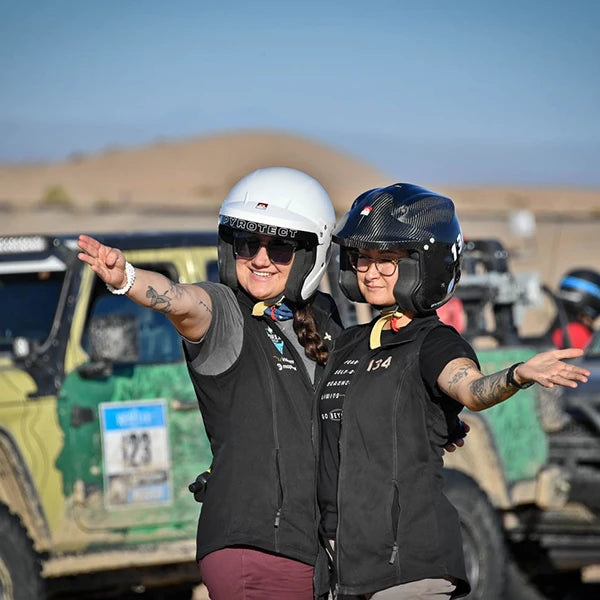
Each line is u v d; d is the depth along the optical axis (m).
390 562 6.24
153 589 13.56
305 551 6.60
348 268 6.97
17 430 10.97
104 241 11.91
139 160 195.38
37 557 10.86
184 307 6.34
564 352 5.64
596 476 13.62
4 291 11.82
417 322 6.59
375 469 6.30
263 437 6.65
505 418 13.29
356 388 6.43
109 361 11.22
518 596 14.13
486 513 12.48
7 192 154.50
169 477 11.69
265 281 6.99
